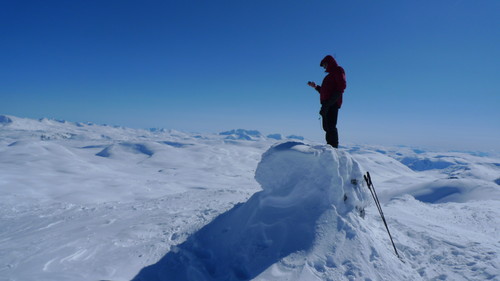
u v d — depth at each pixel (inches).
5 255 187.0
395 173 6855.3
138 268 165.3
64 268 165.0
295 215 171.8
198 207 317.1
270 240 162.7
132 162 3403.1
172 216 272.5
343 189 178.7
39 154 1370.6
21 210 466.9
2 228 308.5
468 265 163.9
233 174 2465.6
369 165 7086.6
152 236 219.1
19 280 147.2
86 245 203.0
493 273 150.7
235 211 216.8
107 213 335.3
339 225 160.7
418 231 222.7
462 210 431.5
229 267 159.8
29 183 742.5
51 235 238.5
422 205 463.2
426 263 168.4
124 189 852.0
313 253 147.0
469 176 6230.3
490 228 317.7
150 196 805.9
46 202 591.8
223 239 189.5
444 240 201.9
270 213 179.5
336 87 205.3
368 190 192.4
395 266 149.6
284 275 136.5
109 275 156.3
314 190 178.9
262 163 205.3
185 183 1357.0
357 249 148.9
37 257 181.9
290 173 191.3
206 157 4128.9
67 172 1099.9
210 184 1476.4
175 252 183.2
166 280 151.2
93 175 1160.8
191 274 154.3
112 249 194.9
